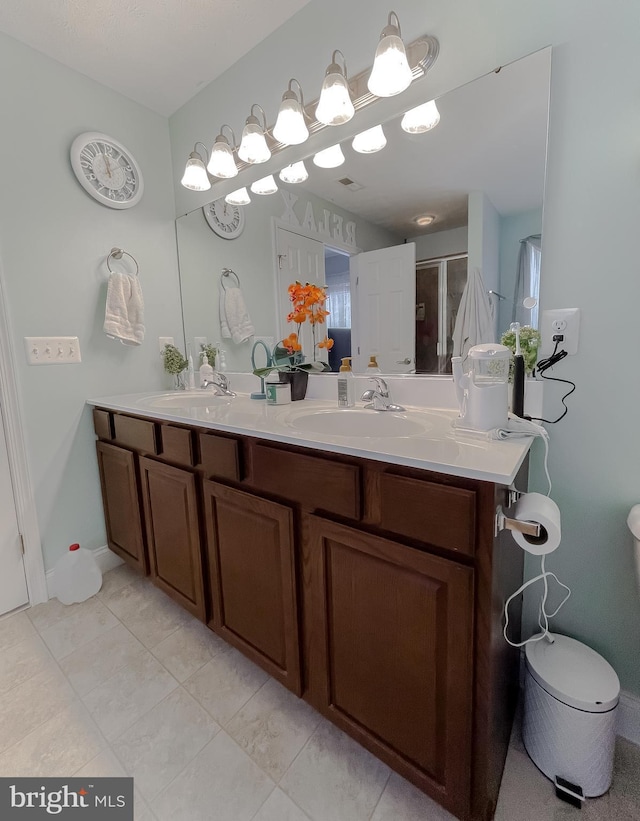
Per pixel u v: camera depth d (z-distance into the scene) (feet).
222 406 4.78
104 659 4.33
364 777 3.09
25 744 3.37
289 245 5.30
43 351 5.25
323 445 2.89
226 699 3.81
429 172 3.95
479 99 3.50
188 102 6.04
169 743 3.37
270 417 3.98
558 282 3.31
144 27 4.64
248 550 3.66
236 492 3.65
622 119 2.90
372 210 4.45
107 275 5.81
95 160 5.57
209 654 4.40
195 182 5.40
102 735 3.45
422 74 3.71
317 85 4.49
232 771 3.14
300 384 5.07
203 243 6.34
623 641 3.43
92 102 5.52
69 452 5.61
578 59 3.00
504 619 2.81
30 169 4.98
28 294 5.07
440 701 2.54
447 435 3.04
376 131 4.22
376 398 4.23
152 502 4.87
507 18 3.26
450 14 3.52
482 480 2.19
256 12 4.50
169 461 4.50
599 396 3.25
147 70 5.37
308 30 4.46
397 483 2.51
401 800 2.93
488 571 2.26
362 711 3.00
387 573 2.66
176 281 6.72
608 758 2.91
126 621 4.96
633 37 2.79
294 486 3.14
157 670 4.17
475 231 3.75
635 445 3.17
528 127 3.30
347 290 4.82
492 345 3.13
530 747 3.19
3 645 4.55
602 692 2.90
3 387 4.95
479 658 2.35
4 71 4.70
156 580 5.09
